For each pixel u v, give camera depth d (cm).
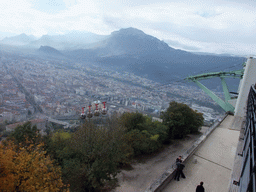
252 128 343
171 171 911
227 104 3008
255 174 196
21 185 801
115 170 1282
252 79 2444
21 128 1563
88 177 1170
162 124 2445
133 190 1344
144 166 1716
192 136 2617
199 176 955
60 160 1451
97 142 1305
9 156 775
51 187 866
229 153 1247
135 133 2014
